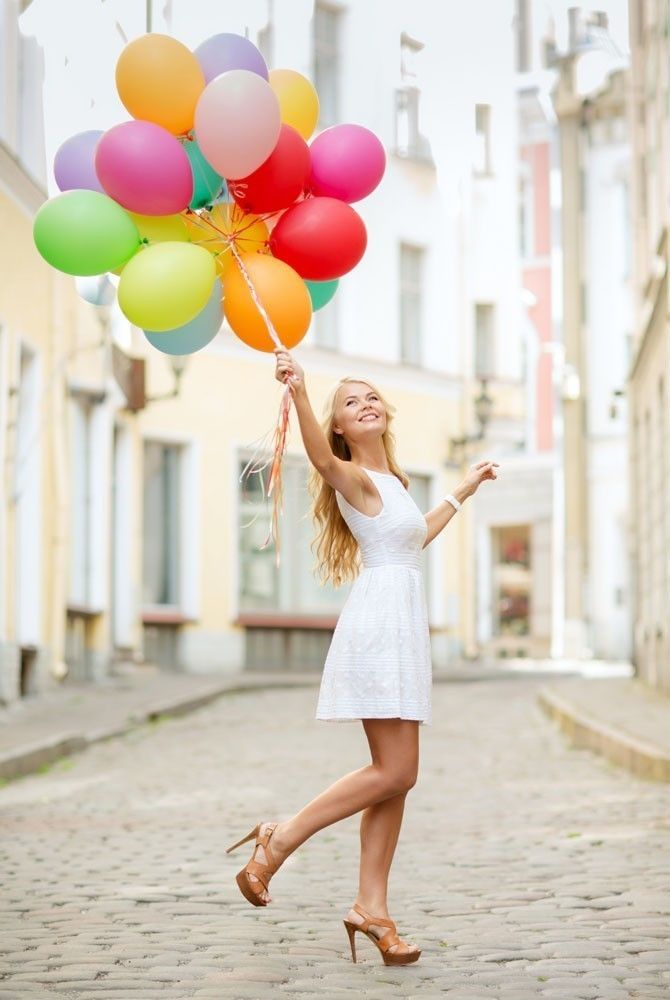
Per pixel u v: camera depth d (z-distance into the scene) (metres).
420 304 31.06
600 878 7.26
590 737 14.16
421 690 5.39
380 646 5.37
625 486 37.59
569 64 37.38
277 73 6.46
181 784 11.52
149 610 25.89
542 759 13.56
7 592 17.66
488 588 38.94
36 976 5.12
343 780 5.43
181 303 5.65
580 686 21.58
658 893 6.80
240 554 27.47
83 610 21.86
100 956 5.46
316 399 28.48
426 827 9.24
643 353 22.34
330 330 29.20
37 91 18.77
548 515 38.25
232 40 6.19
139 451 24.73
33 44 18.69
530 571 38.69
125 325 23.30
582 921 6.20
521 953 5.57
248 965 5.32
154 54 5.81
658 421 20.58
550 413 38.44
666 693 18.95
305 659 28.73
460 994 4.93
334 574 5.89
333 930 6.06
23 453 19.03
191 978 5.12
